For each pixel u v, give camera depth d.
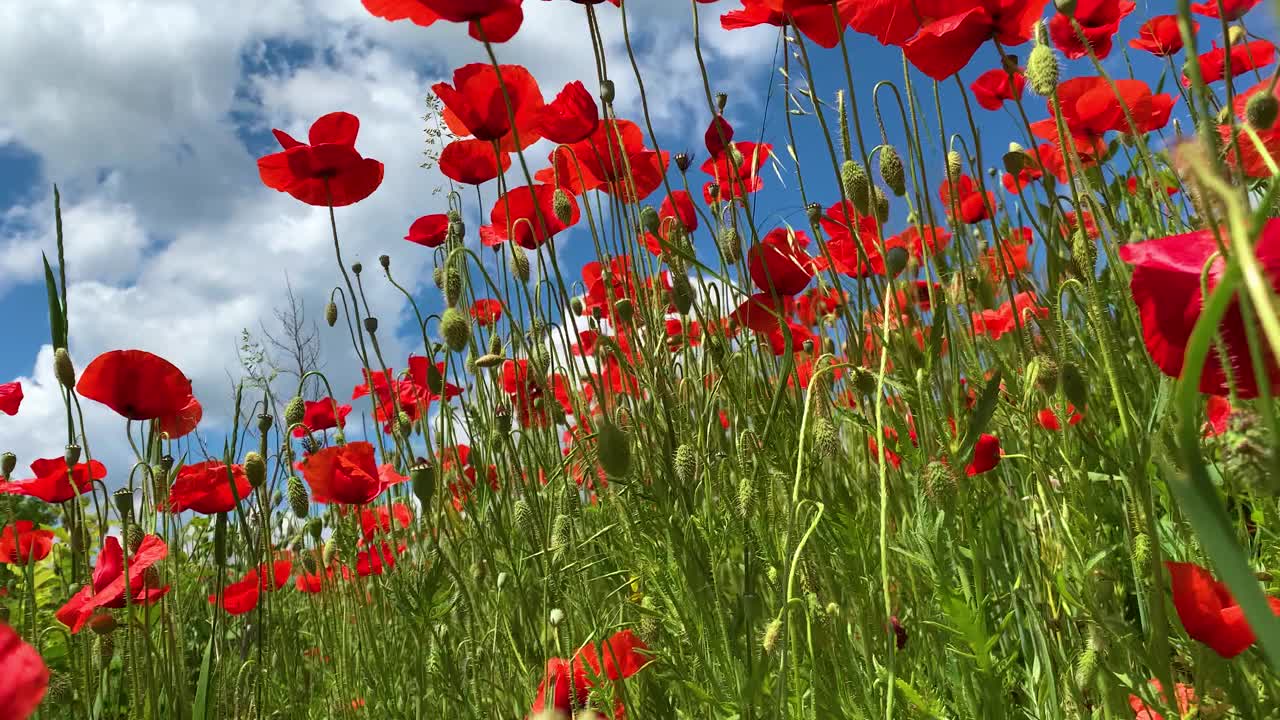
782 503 0.43
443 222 0.80
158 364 0.55
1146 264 0.19
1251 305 0.16
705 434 0.50
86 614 0.54
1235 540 0.10
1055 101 0.33
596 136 0.60
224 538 0.60
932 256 0.50
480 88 0.58
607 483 0.58
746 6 0.56
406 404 0.86
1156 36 0.68
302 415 0.73
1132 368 0.44
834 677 0.37
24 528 0.73
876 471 0.48
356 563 0.69
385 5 0.55
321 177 0.68
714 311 0.56
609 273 0.58
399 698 0.65
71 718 0.64
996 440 0.39
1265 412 0.14
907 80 0.46
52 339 0.55
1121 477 0.39
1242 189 0.28
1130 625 0.33
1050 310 0.46
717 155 0.63
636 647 0.44
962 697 0.37
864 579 0.39
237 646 0.82
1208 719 0.29
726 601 0.41
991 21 0.41
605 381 0.63
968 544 0.36
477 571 0.60
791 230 0.55
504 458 0.63
